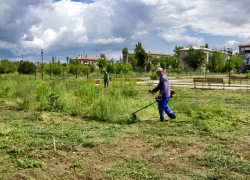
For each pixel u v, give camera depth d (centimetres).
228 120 638
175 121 625
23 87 1127
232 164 337
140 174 300
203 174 304
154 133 505
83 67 4072
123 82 1870
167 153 381
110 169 313
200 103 948
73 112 697
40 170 302
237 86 1859
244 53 8194
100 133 495
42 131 488
